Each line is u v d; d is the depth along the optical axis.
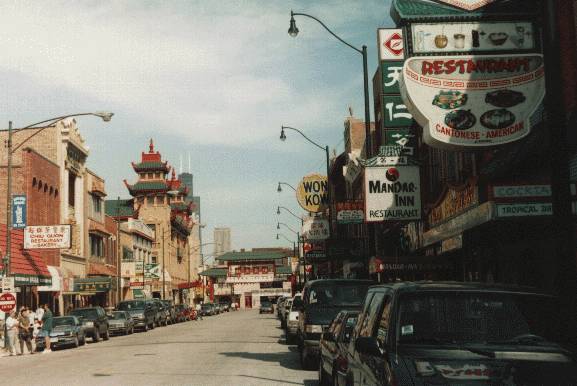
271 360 18.61
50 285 42.56
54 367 19.20
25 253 41.47
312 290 17.20
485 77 14.31
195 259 137.75
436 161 26.31
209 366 17.19
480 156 19.14
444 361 5.66
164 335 37.56
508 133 14.15
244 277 139.75
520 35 14.41
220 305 108.25
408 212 21.78
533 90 14.23
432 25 14.46
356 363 7.57
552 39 7.64
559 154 7.45
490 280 19.41
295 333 24.58
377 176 21.89
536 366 5.55
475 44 14.41
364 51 24.00
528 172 14.20
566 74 14.03
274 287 139.88
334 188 61.47
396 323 6.23
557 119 7.52
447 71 14.33
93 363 19.73
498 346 5.93
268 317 70.94
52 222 49.44
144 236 85.62
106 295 63.28
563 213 7.33
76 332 31.33
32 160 45.53
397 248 32.56
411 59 14.31
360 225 46.09
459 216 13.96
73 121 54.03
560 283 7.19
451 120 14.20
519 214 11.39
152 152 107.19
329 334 11.25
